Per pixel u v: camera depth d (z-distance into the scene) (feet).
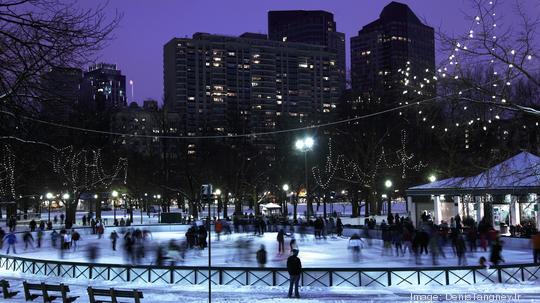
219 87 596.70
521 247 104.88
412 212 143.13
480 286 61.31
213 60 598.75
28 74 26.86
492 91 42.24
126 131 269.23
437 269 62.85
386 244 105.40
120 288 63.05
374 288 61.26
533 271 65.21
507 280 63.87
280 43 624.18
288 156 249.96
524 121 56.85
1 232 128.57
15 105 29.25
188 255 104.94
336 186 230.48
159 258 90.89
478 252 102.83
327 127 228.02
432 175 167.22
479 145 89.25
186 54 594.24
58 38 26.43
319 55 634.84
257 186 257.34
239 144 250.37
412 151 185.57
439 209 136.15
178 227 189.98
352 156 203.51
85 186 204.13
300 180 242.78
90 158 208.74
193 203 239.30
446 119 56.24
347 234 155.02
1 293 59.98
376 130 196.75
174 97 588.50
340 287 61.93
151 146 278.05
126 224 200.23
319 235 143.23
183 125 265.75
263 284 64.13
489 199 118.01
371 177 191.31
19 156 38.45
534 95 69.26
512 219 118.01
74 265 71.87
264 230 163.94
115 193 289.74
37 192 212.84
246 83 608.60
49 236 156.25
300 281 63.31
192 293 59.47
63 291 51.65
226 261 94.27
